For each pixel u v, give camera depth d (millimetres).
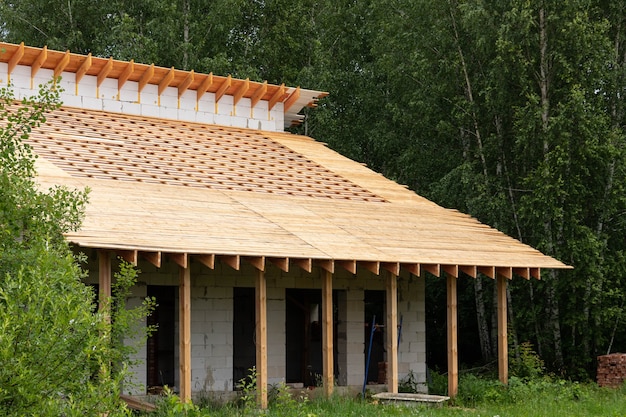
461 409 17172
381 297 22047
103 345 8711
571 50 24875
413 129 30344
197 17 33875
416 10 28594
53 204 9844
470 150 28484
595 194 25359
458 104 27547
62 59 21875
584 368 25281
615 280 25234
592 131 24094
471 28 26594
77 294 8648
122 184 17406
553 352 25594
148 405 15031
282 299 19172
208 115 24266
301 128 34562
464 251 19406
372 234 18750
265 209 18484
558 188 23672
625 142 25375
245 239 15969
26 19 34344
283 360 19062
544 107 24500
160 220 15664
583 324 24812
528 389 19391
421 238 19484
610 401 18391
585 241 23906
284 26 34406
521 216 24562
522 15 24422
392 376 18109
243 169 21047
